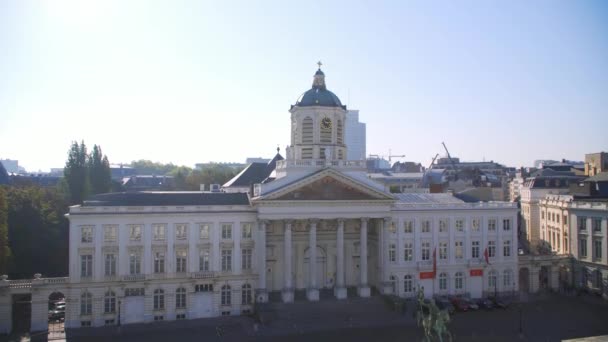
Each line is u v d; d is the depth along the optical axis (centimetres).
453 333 6869
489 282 9081
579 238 9594
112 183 14075
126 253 7556
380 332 6919
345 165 8594
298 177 8238
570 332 6900
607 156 13350
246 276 7988
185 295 7762
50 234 9456
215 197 8269
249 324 7369
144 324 7431
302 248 8706
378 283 8588
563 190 12112
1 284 7081
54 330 7169
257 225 8031
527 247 11625
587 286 9325
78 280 7344
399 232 8712
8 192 9531
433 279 8800
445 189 17362
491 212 9112
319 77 9356
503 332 6912
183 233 7806
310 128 8969
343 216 8219
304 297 8231
